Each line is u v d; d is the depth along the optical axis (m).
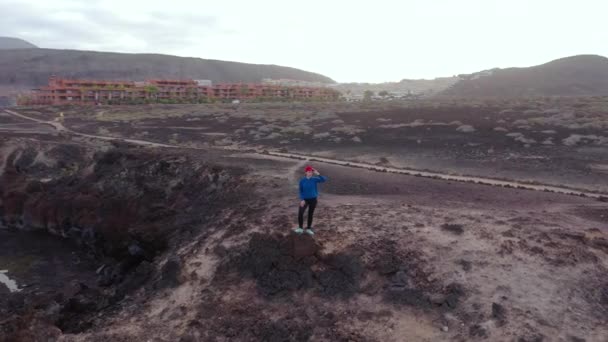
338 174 26.94
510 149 37.19
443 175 28.70
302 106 98.00
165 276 15.99
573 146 36.78
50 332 13.58
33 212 33.84
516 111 61.34
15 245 30.06
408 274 12.91
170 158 33.06
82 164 43.06
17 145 47.88
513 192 22.05
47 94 111.56
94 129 67.38
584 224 15.81
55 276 24.48
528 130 44.41
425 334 11.00
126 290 17.34
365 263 13.55
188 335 12.48
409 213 17.05
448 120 55.06
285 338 11.84
